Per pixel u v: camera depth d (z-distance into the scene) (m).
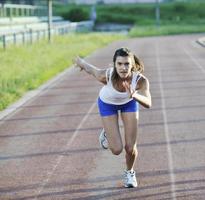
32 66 34.78
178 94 25.11
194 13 151.25
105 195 11.06
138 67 10.46
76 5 164.12
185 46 63.34
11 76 29.36
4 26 74.25
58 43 57.75
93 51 56.06
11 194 11.26
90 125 18.31
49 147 15.26
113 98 10.59
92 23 121.00
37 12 121.25
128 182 11.45
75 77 32.94
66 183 11.92
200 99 23.50
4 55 39.09
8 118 19.88
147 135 16.56
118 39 81.19
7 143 15.85
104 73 10.50
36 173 12.73
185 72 34.84
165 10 153.62
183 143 15.45
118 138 10.82
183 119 19.05
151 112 20.50
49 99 24.39
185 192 11.14
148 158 13.84
